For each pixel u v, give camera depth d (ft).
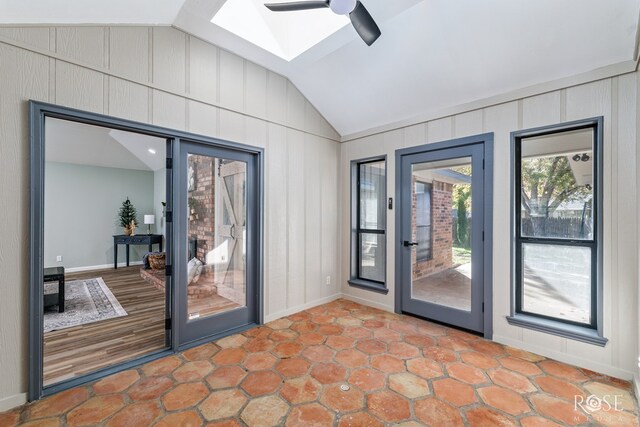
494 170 9.10
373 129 12.35
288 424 5.55
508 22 7.15
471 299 9.64
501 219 8.98
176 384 6.82
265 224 10.69
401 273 11.53
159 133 8.11
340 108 12.09
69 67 6.65
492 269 9.14
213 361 7.88
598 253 7.35
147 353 8.28
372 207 13.08
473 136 9.51
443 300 10.38
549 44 7.27
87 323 10.70
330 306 12.52
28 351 6.18
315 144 12.57
